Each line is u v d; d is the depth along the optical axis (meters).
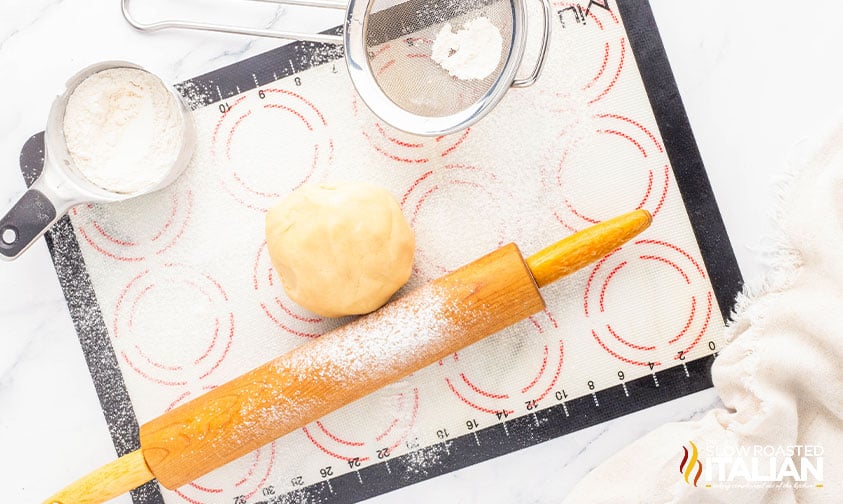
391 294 0.66
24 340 0.71
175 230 0.70
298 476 0.70
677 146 0.68
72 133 0.67
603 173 0.68
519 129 0.69
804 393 0.67
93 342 0.70
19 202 0.66
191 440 0.65
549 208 0.69
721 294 0.68
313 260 0.64
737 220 0.68
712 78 0.69
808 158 0.67
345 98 0.69
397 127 0.66
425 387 0.69
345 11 0.67
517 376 0.69
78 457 0.71
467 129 0.69
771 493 0.67
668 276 0.68
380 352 0.64
